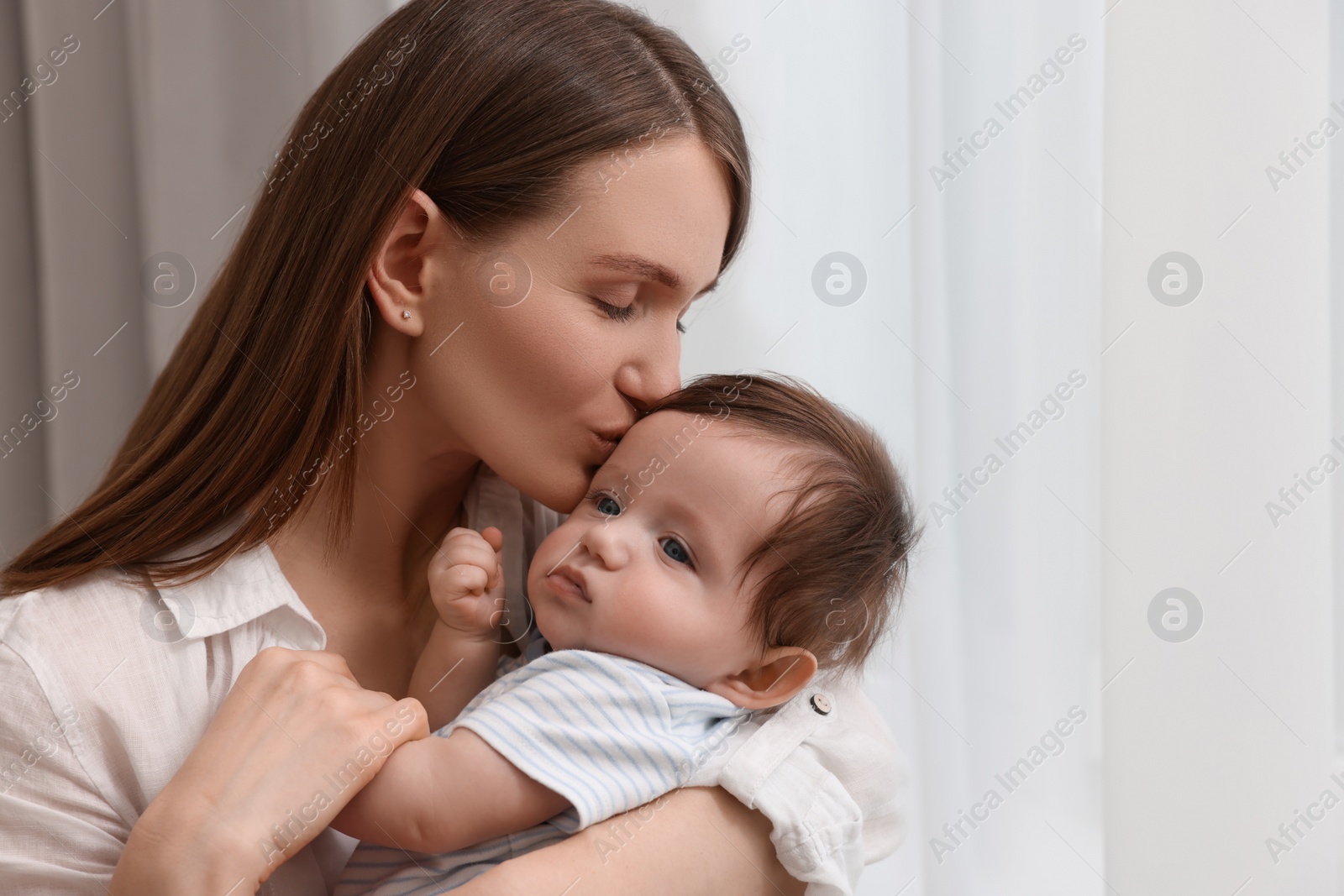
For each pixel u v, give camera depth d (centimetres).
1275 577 135
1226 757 136
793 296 154
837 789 80
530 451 87
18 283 173
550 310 82
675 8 150
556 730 77
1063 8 142
